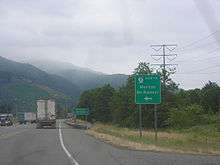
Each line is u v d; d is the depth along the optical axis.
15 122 148.75
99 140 45.47
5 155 27.72
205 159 25.83
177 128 82.31
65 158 25.62
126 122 92.31
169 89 89.69
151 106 87.06
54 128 84.75
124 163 22.78
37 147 34.88
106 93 135.38
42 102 88.00
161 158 26.11
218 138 53.78
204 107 115.44
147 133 62.59
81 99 153.38
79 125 90.38
